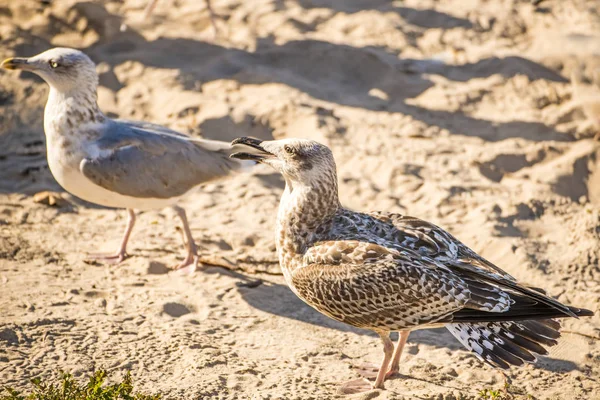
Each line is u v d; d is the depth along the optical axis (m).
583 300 11.94
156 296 11.62
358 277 9.18
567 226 14.07
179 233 13.58
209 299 11.64
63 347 10.15
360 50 19.23
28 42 18.72
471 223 13.96
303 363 10.23
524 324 9.36
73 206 14.32
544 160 16.11
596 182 15.53
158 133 12.62
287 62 19.00
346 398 9.44
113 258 12.64
